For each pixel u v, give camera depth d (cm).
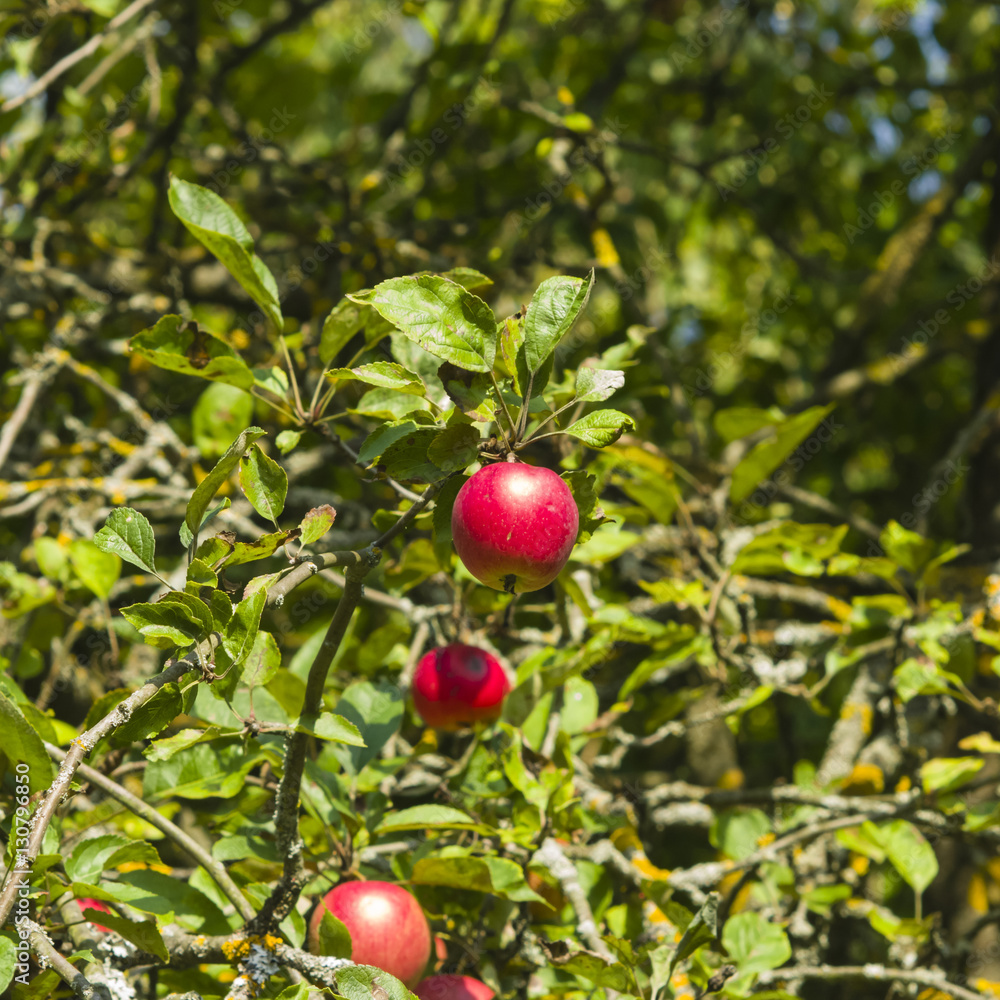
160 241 233
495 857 139
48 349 189
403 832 152
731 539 180
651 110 299
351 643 163
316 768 140
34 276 203
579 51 289
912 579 216
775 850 152
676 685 235
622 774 216
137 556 119
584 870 148
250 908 125
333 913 130
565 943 128
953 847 210
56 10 203
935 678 157
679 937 144
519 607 164
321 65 338
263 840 139
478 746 148
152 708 119
